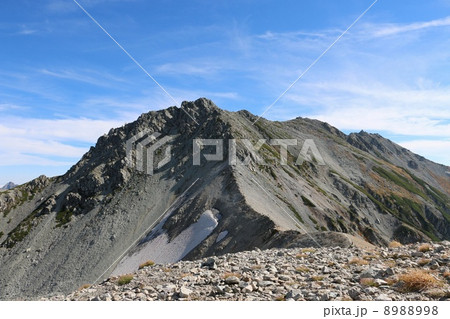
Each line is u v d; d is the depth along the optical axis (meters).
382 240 160.88
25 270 141.88
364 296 12.07
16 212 198.25
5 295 128.88
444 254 17.52
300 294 12.45
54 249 152.25
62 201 193.50
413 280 12.50
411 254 18.67
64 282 126.62
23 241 165.12
